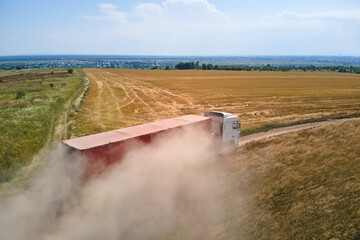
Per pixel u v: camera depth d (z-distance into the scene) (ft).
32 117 91.50
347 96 163.53
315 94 176.24
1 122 84.84
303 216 33.30
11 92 176.35
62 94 151.02
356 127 56.13
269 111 122.01
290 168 45.68
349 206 32.53
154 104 147.74
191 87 231.50
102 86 234.79
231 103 147.74
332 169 41.86
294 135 62.23
